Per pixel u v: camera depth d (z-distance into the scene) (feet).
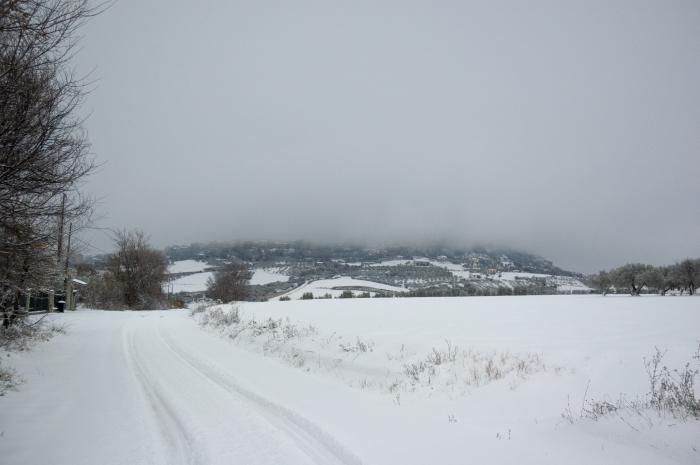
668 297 151.43
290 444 19.70
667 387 21.34
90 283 151.64
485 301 124.47
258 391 29.63
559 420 20.56
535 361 31.17
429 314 74.13
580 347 34.86
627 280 184.44
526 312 75.10
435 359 34.40
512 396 25.11
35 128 19.86
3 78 17.93
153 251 190.08
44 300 97.19
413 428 21.35
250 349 51.16
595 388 24.17
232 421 23.13
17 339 47.03
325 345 44.98
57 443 20.24
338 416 23.70
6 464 17.67
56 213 22.74
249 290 283.59
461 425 21.67
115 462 18.08
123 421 23.48
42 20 17.98
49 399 27.99
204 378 34.53
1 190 20.16
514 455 17.30
